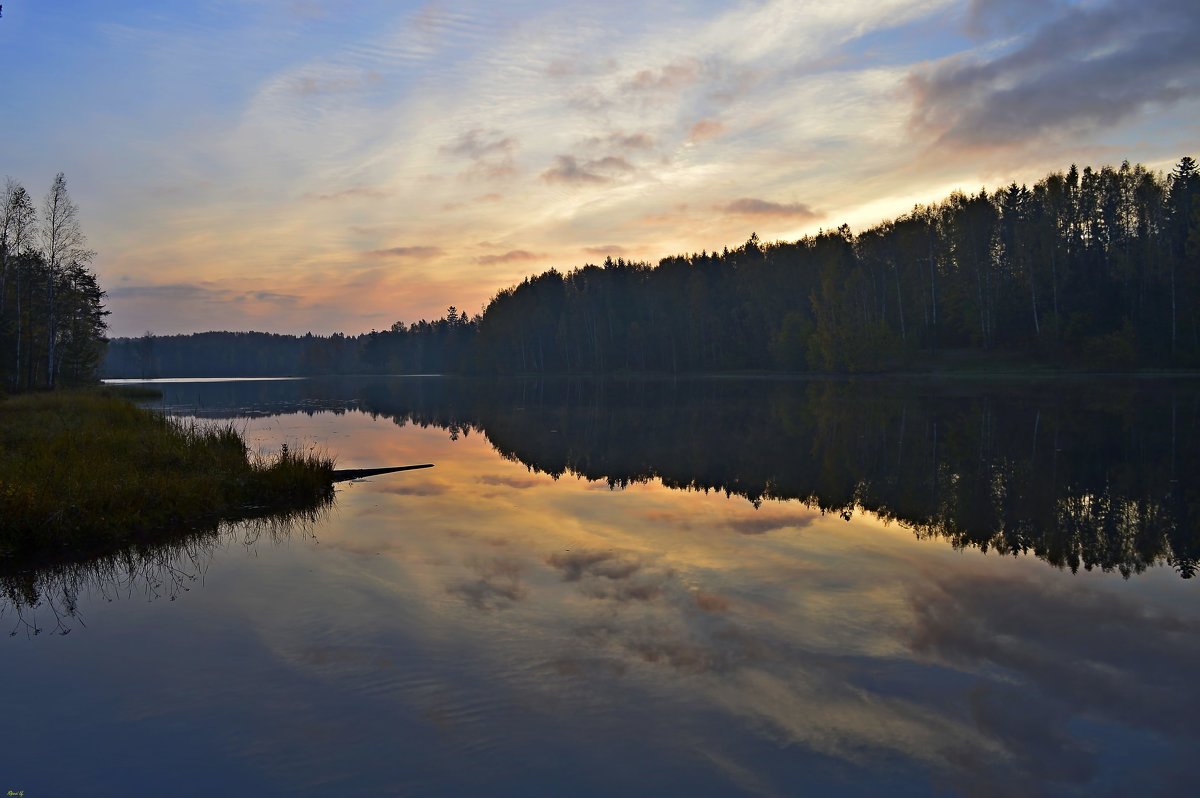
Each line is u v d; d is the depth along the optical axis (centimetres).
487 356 11744
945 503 1234
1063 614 676
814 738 451
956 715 481
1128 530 1022
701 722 471
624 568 842
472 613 687
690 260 10938
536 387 7181
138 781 411
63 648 616
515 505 1275
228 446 1711
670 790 396
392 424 3206
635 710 488
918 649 593
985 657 577
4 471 1138
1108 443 1888
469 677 542
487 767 420
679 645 602
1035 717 477
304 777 413
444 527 1090
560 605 707
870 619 664
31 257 4066
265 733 463
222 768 423
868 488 1389
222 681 543
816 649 593
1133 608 693
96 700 514
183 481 1245
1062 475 1471
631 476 1612
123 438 1583
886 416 2819
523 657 578
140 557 923
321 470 1476
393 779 410
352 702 504
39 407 2361
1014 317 5847
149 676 554
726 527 1070
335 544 988
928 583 775
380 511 1227
